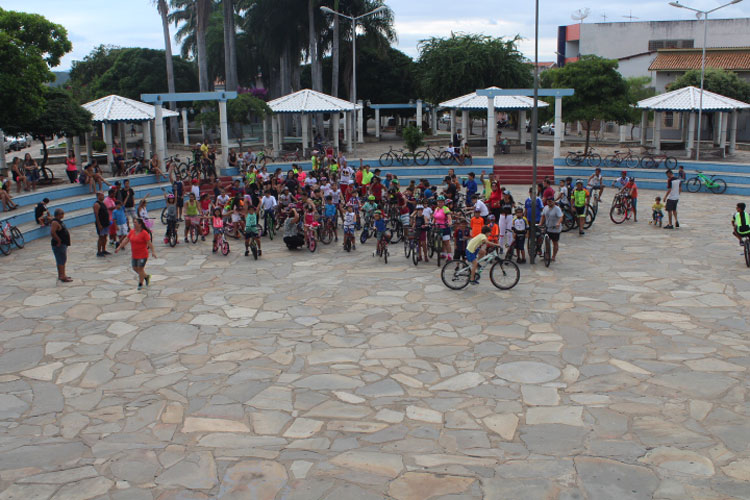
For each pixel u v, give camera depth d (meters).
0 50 24.14
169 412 9.44
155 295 15.27
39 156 44.16
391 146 50.06
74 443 8.61
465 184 25.03
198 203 22.89
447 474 7.68
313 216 21.11
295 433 8.75
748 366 10.60
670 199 22.28
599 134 60.19
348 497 7.26
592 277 16.31
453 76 47.75
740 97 45.12
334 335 12.45
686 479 7.48
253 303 14.59
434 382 10.29
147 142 35.84
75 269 17.81
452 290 15.30
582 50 66.12
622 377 10.30
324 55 56.41
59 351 11.85
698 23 61.81
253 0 49.78
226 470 7.87
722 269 16.88
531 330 12.52
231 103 40.84
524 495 7.24
